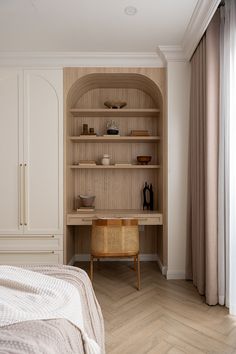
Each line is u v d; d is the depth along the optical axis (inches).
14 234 118.3
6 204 118.3
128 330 74.4
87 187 140.0
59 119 118.3
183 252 114.5
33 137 118.3
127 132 139.7
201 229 95.3
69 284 46.7
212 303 88.4
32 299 38.7
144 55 117.3
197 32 94.7
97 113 132.3
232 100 81.8
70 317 37.0
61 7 85.7
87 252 139.6
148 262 138.0
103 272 122.9
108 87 137.9
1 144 118.1
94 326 49.1
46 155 118.4
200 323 78.2
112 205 139.4
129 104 139.5
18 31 100.3
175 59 114.4
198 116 100.5
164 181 118.6
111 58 118.3
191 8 86.4
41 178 118.4
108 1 82.7
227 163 86.0
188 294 98.7
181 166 114.4
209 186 89.0
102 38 105.5
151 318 81.1
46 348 28.5
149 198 139.5
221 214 88.6
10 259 119.2
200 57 98.5
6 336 29.0
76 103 138.6
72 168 135.0
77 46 112.0
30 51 115.9
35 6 85.0
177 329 75.0
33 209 118.4
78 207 138.9
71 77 119.1
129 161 139.8
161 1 82.8
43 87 118.6
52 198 118.6
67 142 121.7
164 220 118.7
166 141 116.6
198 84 101.3
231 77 82.1
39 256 119.1
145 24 95.8
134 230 105.3
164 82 118.9
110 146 140.1
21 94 118.1
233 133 81.6
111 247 104.0
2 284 43.4
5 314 32.9
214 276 88.4
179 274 114.2
